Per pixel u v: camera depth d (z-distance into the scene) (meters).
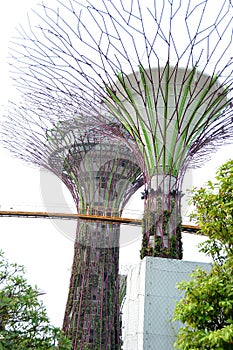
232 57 17.22
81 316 31.16
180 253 17.25
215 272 8.62
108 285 32.22
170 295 13.55
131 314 14.84
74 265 33.00
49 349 10.48
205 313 7.90
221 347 7.05
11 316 10.55
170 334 12.98
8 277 11.12
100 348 30.39
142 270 14.07
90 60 17.48
